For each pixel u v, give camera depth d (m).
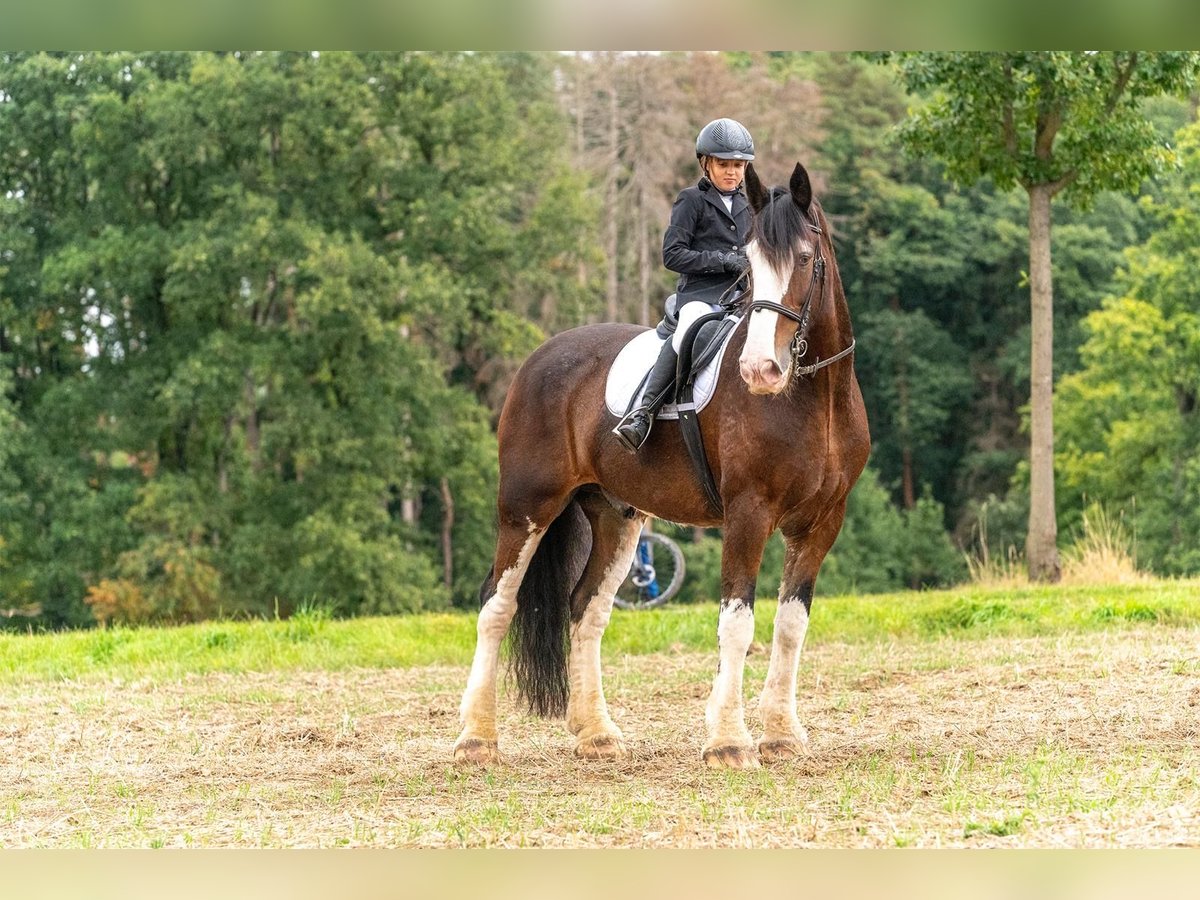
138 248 36.00
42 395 38.91
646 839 6.10
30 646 14.64
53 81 37.50
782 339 6.96
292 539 34.81
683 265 7.95
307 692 11.55
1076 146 17.83
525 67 51.50
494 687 8.43
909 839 5.84
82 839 6.42
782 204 7.16
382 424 36.25
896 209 54.53
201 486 36.47
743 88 52.75
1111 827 5.89
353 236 35.78
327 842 6.29
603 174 50.62
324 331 35.91
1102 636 12.45
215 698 11.34
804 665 11.77
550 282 41.31
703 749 7.68
